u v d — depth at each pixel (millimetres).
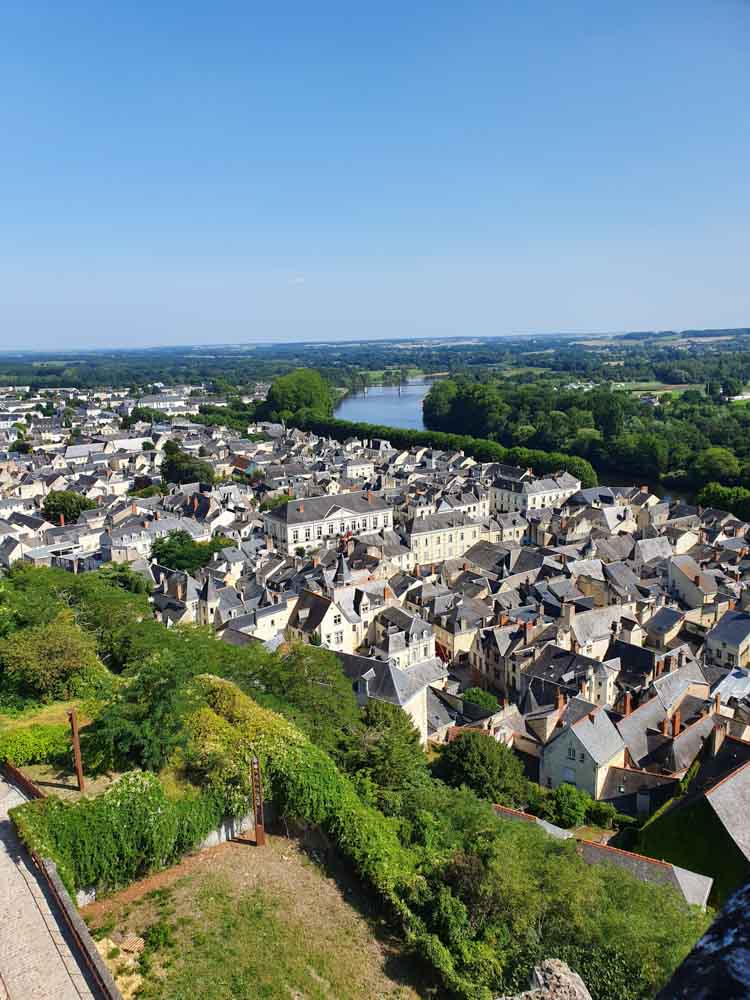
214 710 58781
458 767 79875
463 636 127125
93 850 44562
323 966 43531
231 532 192500
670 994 7727
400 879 50094
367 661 97312
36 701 62312
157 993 39000
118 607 90125
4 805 47344
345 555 158625
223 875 49062
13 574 120562
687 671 105875
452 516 189000
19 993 34531
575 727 85062
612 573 151250
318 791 54281
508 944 46219
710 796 67000
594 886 50188
